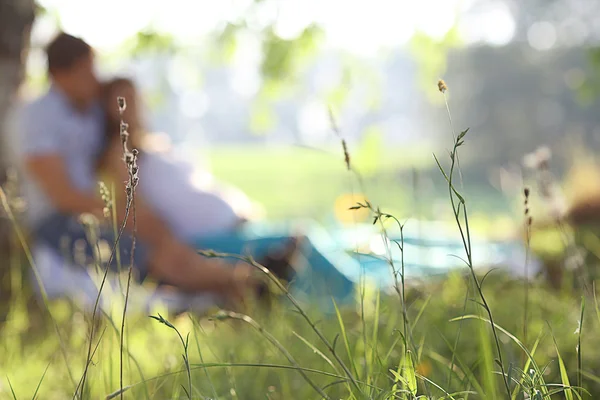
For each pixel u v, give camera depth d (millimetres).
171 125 52875
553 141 26203
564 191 4992
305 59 7344
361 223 4727
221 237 4195
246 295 3678
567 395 1482
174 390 1908
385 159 5988
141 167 4367
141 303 3287
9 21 4852
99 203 4062
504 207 9469
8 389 2336
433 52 7625
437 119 25594
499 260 3926
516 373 1774
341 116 6457
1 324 3270
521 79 27812
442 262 3877
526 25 28406
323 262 3922
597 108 25859
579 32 28094
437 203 4934
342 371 1900
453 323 2594
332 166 39375
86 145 4219
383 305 2367
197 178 4715
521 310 2822
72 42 4188
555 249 3588
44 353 2758
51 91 4219
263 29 7219
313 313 2928
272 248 4039
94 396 2041
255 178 35031
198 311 3846
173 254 4012
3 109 4695
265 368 2348
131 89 4344
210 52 7363
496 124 27500
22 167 4211
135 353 2703
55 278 3904
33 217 4145
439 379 2008
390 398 1513
